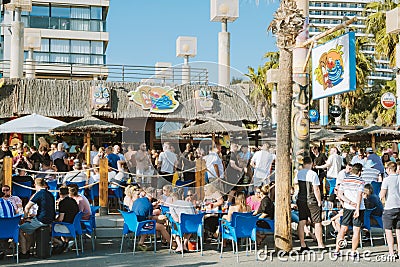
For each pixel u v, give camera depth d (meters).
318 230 10.25
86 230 10.25
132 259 9.50
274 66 36.69
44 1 41.78
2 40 38.22
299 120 12.48
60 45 41.91
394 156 18.92
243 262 9.14
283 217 9.73
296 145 12.52
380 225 10.66
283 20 9.66
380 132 18.92
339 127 23.39
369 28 29.08
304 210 10.16
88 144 17.09
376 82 46.91
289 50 9.73
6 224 9.08
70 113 22.09
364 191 10.37
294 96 12.60
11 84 22.08
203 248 10.59
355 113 43.28
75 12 42.66
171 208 10.18
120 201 13.75
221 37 24.58
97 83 22.59
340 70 11.55
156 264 9.02
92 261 9.34
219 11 24.34
